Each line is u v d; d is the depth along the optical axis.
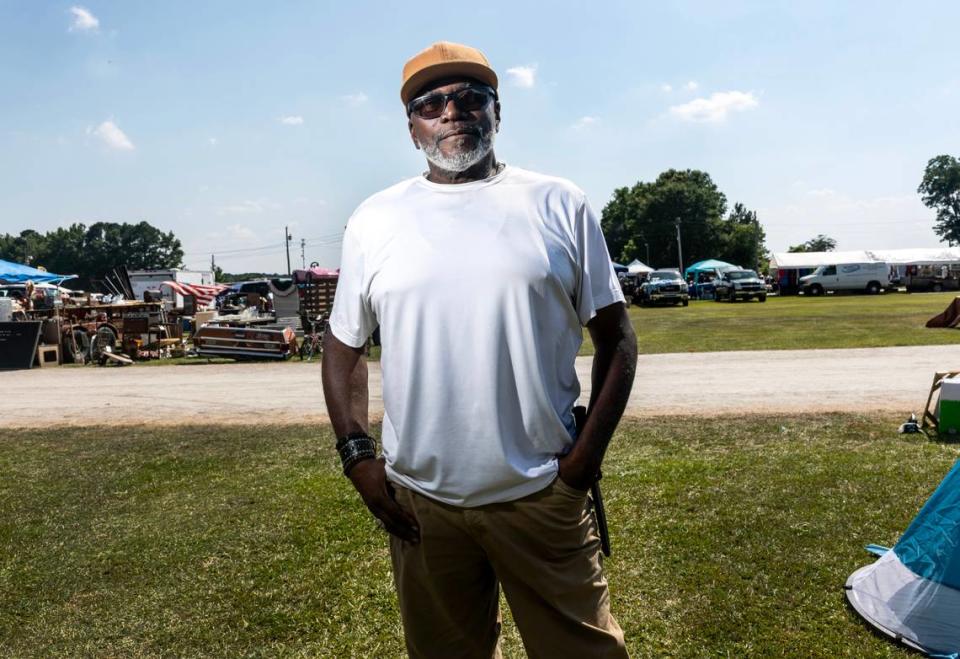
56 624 3.33
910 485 4.73
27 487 5.59
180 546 4.22
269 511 4.77
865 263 42.25
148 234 118.06
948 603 2.89
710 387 9.10
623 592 3.39
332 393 1.95
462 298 1.69
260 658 2.99
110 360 15.62
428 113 1.87
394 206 1.84
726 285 39.19
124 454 6.63
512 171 1.85
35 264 115.25
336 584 3.63
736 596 3.30
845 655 2.80
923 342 13.26
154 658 3.01
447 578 1.92
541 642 1.88
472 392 1.70
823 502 4.46
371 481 1.90
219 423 8.04
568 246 1.75
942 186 95.12
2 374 14.08
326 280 22.61
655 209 85.81
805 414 7.25
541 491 1.76
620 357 1.79
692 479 5.05
